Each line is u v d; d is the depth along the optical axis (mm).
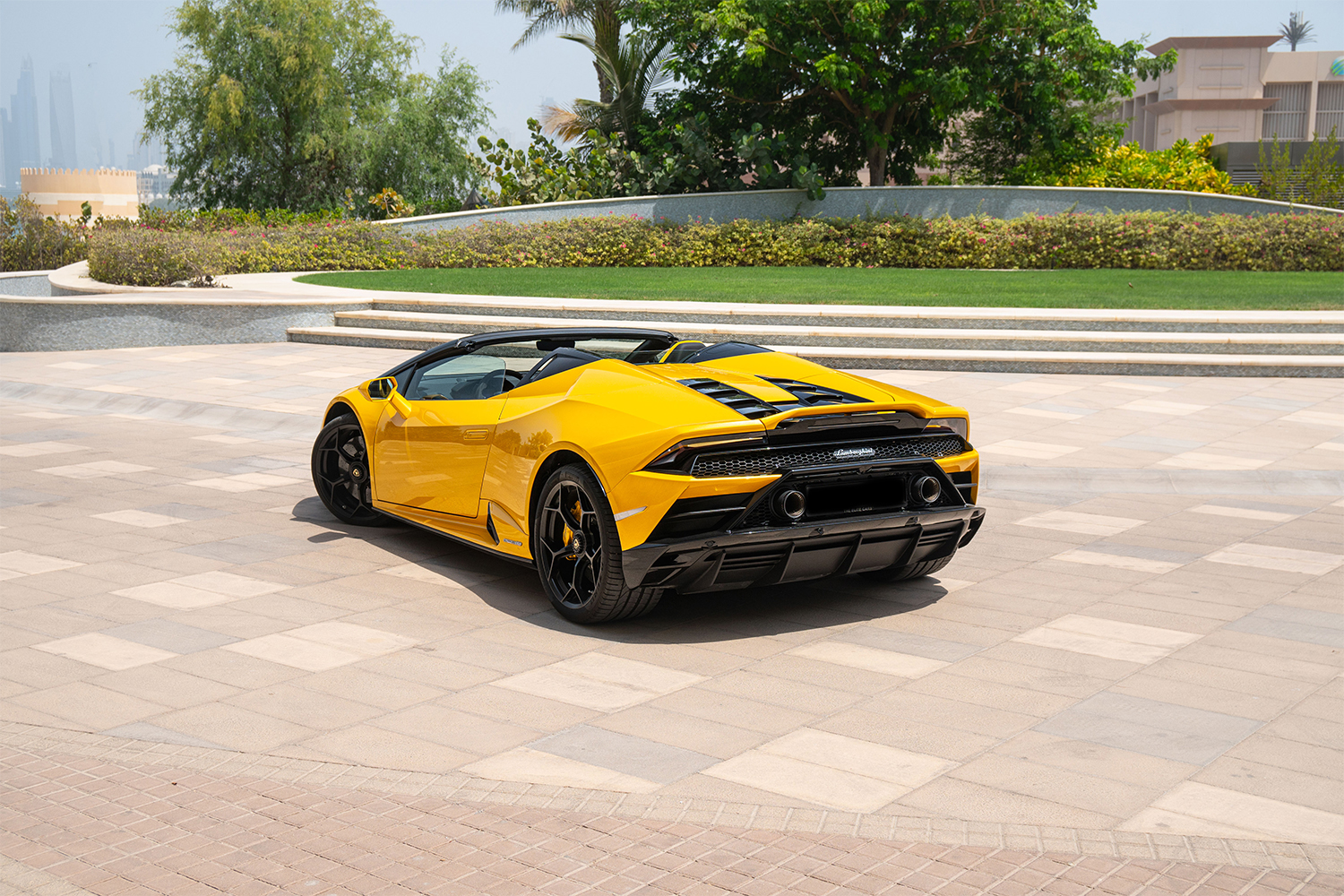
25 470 8242
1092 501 7625
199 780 3477
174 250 19984
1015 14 27344
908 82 28125
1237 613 5219
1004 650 4727
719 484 4523
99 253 21141
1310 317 14562
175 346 15789
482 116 40031
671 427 4555
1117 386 12055
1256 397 11406
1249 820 3246
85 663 4496
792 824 3199
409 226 27047
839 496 4797
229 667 4465
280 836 3127
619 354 6117
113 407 11273
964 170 34500
